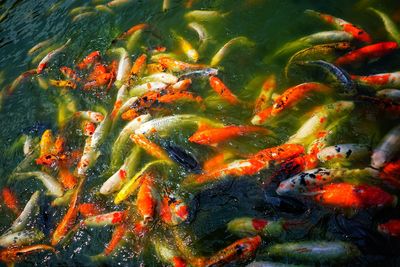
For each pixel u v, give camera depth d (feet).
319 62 8.41
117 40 10.50
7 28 12.44
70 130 9.01
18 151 9.05
